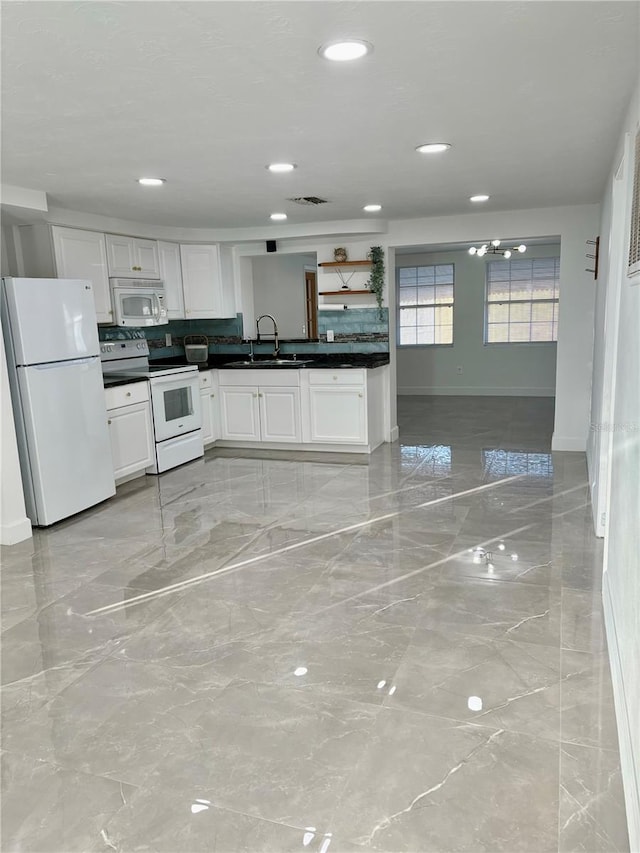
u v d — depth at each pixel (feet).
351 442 19.40
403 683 7.48
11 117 8.43
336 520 13.42
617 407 8.48
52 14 5.59
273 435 20.26
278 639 8.61
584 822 5.38
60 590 10.41
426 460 18.51
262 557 11.51
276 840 5.31
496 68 7.20
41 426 13.10
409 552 11.50
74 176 11.88
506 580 10.17
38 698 7.46
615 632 7.46
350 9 5.69
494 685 7.37
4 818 5.66
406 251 30.73
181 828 5.48
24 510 12.94
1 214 13.46
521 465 17.46
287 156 10.91
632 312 6.62
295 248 20.81
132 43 6.27
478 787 5.81
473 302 31.04
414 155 11.11
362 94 7.95
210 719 6.96
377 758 6.24
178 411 18.63
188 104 8.12
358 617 9.13
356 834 5.34
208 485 16.53
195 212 16.37
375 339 20.86
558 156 11.39
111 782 6.07
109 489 15.11
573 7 5.76
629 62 7.06
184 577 10.77
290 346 21.83
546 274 29.86
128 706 7.25
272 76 7.26
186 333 22.66
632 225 6.59
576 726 6.61
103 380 16.28
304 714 6.98
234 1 5.46
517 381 31.04
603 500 11.82
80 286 14.03
